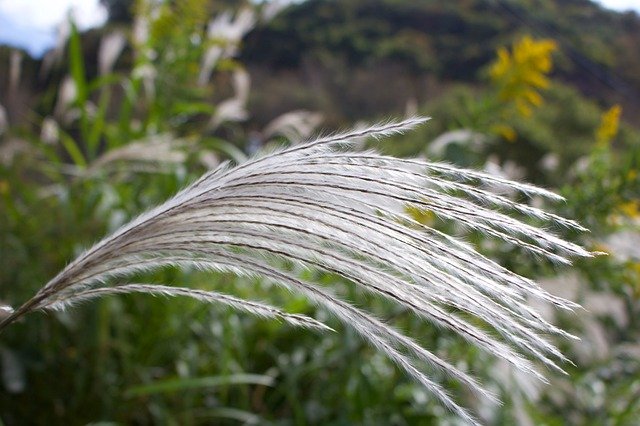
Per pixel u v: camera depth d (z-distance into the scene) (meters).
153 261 0.97
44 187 4.14
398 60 17.02
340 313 0.89
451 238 0.92
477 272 0.88
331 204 0.89
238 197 0.92
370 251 0.90
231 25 5.04
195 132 4.79
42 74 5.00
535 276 2.65
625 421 2.96
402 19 17.89
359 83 16.73
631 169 2.95
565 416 3.03
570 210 2.77
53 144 4.31
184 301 3.31
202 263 0.95
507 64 4.08
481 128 4.07
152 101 4.65
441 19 17.30
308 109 15.77
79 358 3.11
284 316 0.94
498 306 0.88
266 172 0.91
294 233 0.91
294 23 16.92
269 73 16.52
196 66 4.77
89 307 3.07
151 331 3.28
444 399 0.86
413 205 0.88
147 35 4.79
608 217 2.90
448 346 2.90
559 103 13.82
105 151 4.43
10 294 3.24
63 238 3.42
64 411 3.12
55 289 1.00
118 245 0.97
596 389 3.09
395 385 3.15
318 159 0.91
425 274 0.89
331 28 17.62
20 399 3.11
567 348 3.02
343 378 3.20
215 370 3.40
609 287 3.02
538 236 0.87
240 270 0.93
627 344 3.07
